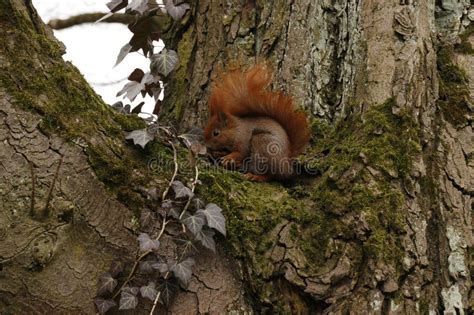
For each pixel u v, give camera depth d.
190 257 3.76
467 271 3.87
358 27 4.04
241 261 3.79
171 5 4.16
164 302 3.75
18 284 3.71
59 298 3.72
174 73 4.23
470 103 4.02
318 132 4.02
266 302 3.77
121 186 3.77
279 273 3.78
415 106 3.93
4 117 3.73
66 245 3.73
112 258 3.75
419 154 3.88
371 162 3.85
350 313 3.75
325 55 4.09
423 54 3.98
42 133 3.74
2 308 3.71
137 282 3.75
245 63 4.14
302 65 4.09
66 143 3.75
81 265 3.73
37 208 3.71
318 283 3.77
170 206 3.77
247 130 4.07
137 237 3.76
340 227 3.80
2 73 3.75
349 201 3.82
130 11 4.17
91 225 3.75
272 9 4.15
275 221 3.81
